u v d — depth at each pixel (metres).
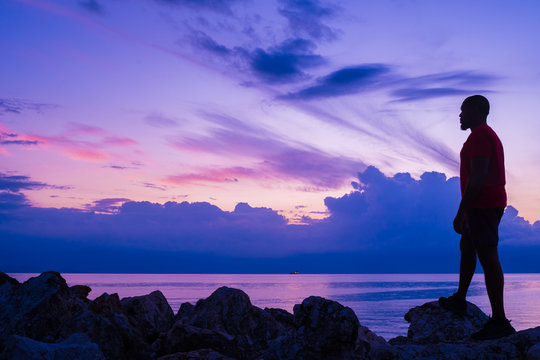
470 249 5.07
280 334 5.13
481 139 4.67
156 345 4.90
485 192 4.69
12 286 4.86
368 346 4.12
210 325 5.01
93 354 3.52
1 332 4.27
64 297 4.88
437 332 5.04
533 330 4.10
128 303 5.82
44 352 3.22
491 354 3.96
